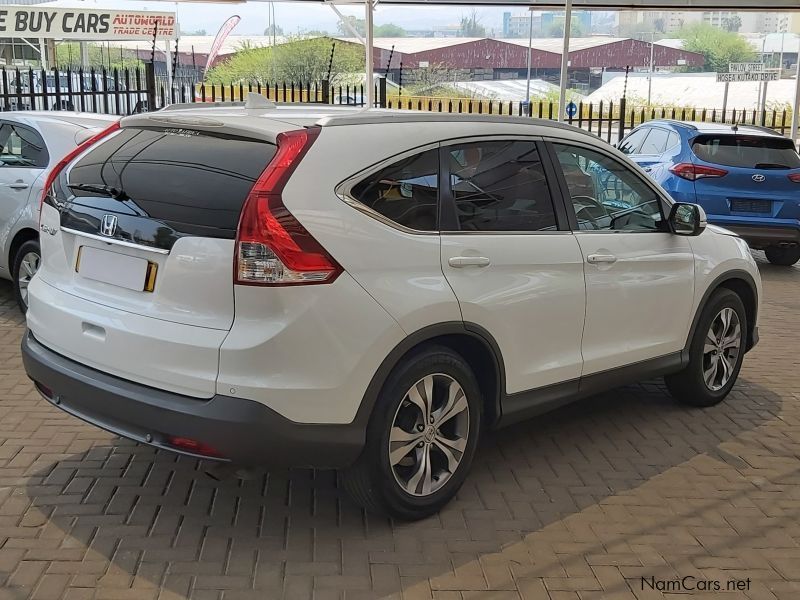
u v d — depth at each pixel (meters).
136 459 4.52
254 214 3.31
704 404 5.69
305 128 3.57
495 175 4.18
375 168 3.65
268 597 3.32
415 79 45.00
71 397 3.78
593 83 58.25
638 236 4.90
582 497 4.30
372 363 3.54
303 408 3.38
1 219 7.19
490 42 54.62
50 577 3.40
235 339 3.32
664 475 4.60
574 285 4.45
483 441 5.01
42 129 7.16
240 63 39.56
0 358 6.11
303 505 4.08
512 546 3.79
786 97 40.06
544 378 4.39
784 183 10.34
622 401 5.80
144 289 3.60
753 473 4.66
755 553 3.81
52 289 4.03
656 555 3.76
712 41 83.69
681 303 5.21
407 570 3.55
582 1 15.81
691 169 10.43
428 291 3.72
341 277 3.43
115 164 3.93
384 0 14.45
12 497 4.04
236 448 3.33
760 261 12.12
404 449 3.80
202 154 3.68
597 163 4.79
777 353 7.12
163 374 3.46
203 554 3.61
